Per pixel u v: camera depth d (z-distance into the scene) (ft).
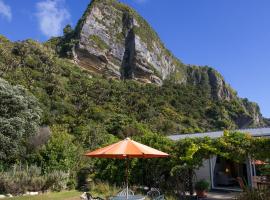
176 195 46.24
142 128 159.02
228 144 42.80
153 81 357.20
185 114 273.33
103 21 373.61
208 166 61.05
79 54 323.98
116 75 342.03
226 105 339.57
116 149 32.01
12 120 75.00
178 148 47.16
